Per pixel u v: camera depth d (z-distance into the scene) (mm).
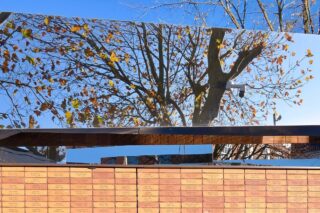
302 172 6344
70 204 5969
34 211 5895
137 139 6395
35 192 5918
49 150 6102
